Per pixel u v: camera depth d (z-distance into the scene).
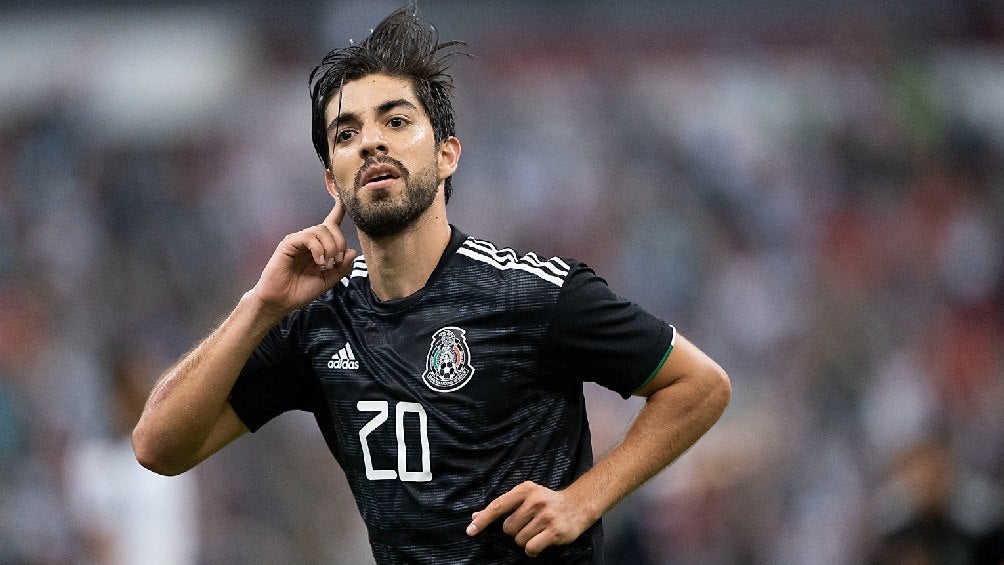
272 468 38.81
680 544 35.78
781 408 43.09
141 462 13.03
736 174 56.50
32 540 35.22
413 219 12.17
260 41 60.62
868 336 48.59
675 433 12.39
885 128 59.94
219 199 56.09
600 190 56.09
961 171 59.53
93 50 59.62
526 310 12.00
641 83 60.12
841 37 62.47
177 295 52.81
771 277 52.38
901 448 32.34
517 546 12.10
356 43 12.91
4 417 39.06
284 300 12.20
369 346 12.34
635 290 52.56
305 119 58.03
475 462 11.99
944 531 21.27
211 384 12.53
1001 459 31.95
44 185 56.00
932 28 64.94
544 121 58.00
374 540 12.55
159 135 57.62
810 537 38.03
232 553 36.72
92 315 50.34
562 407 12.34
